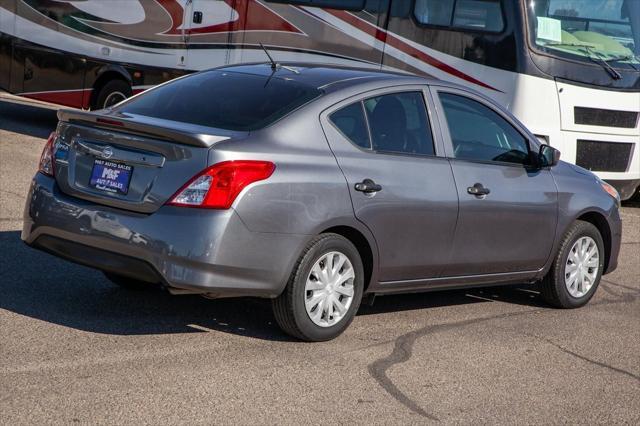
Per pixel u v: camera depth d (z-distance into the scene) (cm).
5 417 563
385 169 777
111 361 676
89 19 1848
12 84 1970
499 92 1444
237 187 688
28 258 930
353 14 1570
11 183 1289
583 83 1457
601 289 1058
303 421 602
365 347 766
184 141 693
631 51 1520
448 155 835
